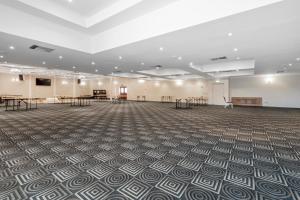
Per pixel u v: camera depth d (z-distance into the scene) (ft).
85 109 37.14
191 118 25.38
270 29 15.33
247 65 36.29
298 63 31.63
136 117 25.85
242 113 32.17
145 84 73.92
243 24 14.07
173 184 7.25
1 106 43.47
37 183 7.25
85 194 6.51
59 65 36.11
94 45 23.27
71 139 13.84
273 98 48.11
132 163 9.38
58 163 9.29
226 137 14.80
